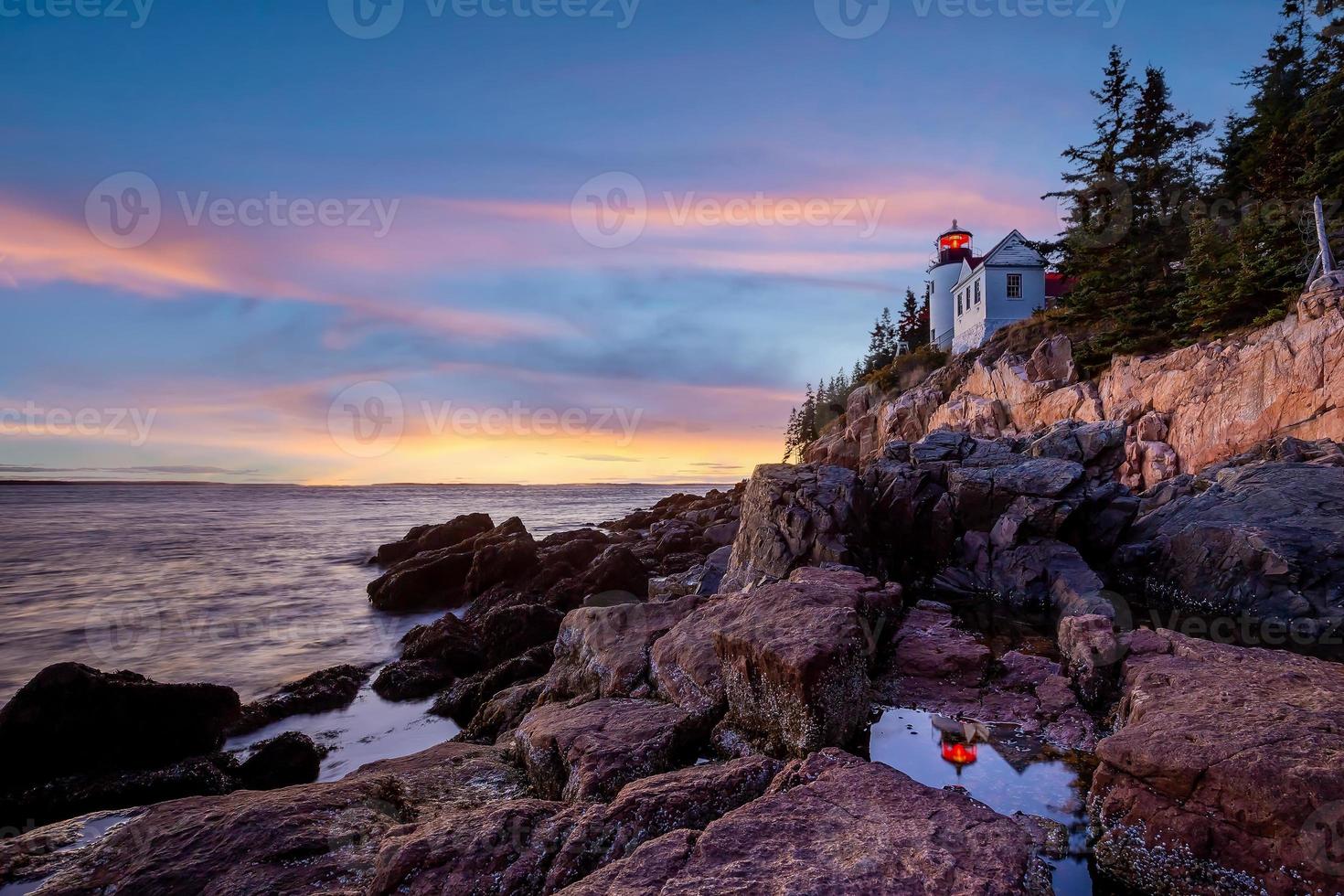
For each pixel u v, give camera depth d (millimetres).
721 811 4910
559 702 8688
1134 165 35094
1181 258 33125
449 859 4398
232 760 9719
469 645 14891
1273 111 31781
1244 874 4277
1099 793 5250
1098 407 29422
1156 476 23781
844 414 58031
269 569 31531
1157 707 5961
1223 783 4527
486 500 117500
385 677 13578
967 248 57094
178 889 4402
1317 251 25203
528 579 22922
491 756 7230
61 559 33469
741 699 7055
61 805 8602
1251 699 5852
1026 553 16453
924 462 21172
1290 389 20547
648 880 3811
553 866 4332
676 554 26578
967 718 7680
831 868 3838
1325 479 15734
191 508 74000
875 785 4844
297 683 13633
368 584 25344
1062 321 37094
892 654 9398
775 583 9672
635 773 5996
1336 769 4336
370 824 5238
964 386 40156
